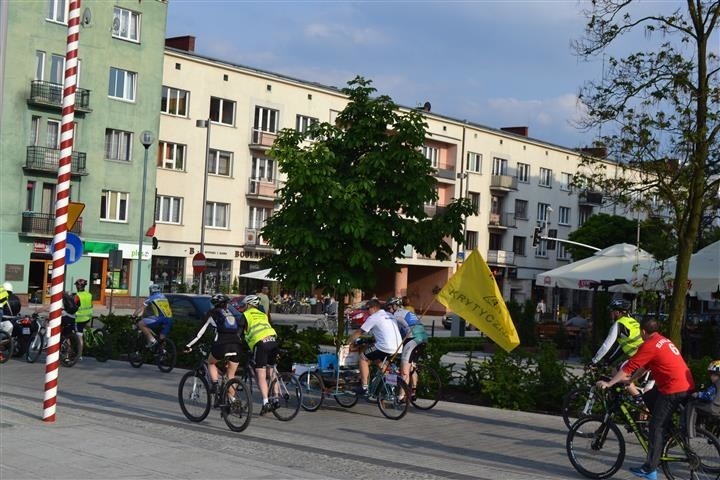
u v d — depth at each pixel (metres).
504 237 71.88
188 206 51.47
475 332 43.25
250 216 55.03
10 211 43.66
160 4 49.19
